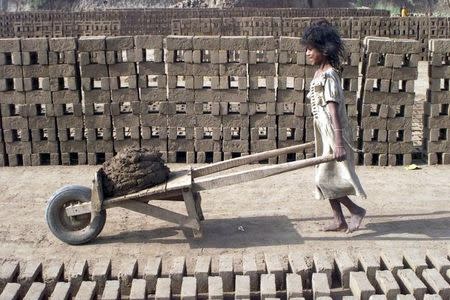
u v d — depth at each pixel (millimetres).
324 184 5848
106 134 8430
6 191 7488
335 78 5598
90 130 8414
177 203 7086
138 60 8156
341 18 21797
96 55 8148
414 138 10000
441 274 4941
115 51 8148
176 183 5668
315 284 4668
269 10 28234
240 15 27953
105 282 4891
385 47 7992
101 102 8320
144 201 5730
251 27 22891
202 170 6043
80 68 8234
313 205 6902
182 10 27172
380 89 8164
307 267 4926
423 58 21969
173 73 8203
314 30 5656
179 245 5859
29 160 8523
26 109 8344
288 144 8430
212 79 8203
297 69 8133
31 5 47406
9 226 6371
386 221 6398
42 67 8188
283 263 5418
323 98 5633
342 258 5125
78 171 8273
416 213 6625
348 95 8242
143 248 5801
